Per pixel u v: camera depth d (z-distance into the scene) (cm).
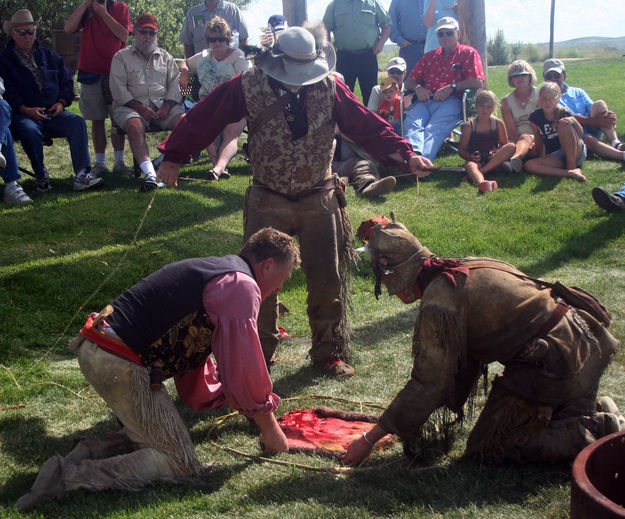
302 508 296
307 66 402
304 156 414
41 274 575
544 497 293
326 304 444
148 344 315
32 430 377
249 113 412
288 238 332
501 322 306
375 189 801
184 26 1015
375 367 457
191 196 796
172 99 861
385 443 353
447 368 310
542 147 887
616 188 811
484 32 1084
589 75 2081
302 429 373
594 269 605
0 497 314
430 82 952
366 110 427
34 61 807
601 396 382
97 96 890
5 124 752
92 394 421
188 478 324
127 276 582
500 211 761
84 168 820
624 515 219
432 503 296
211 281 315
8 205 755
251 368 313
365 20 1043
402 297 331
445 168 425
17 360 459
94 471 313
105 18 855
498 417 317
